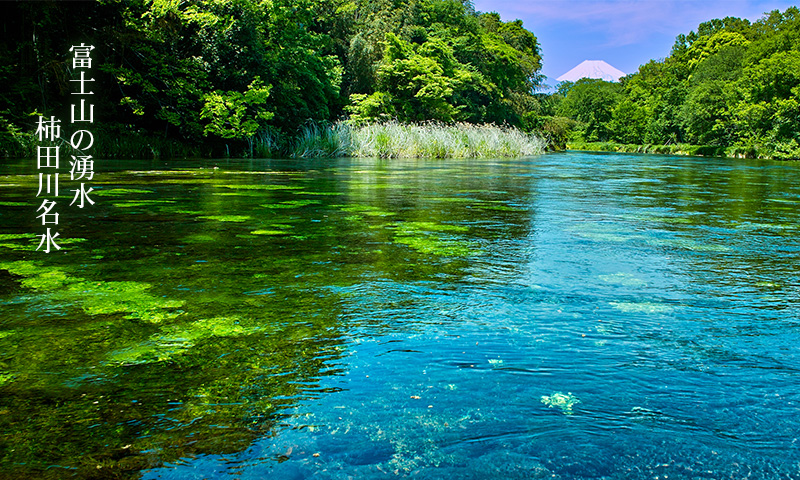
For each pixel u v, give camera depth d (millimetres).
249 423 1155
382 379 1376
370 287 2254
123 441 1079
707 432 1140
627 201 5941
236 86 17844
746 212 5098
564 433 1130
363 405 1240
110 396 1266
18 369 1408
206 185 7066
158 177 8328
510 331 1734
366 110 24188
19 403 1225
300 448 1064
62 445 1059
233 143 17984
